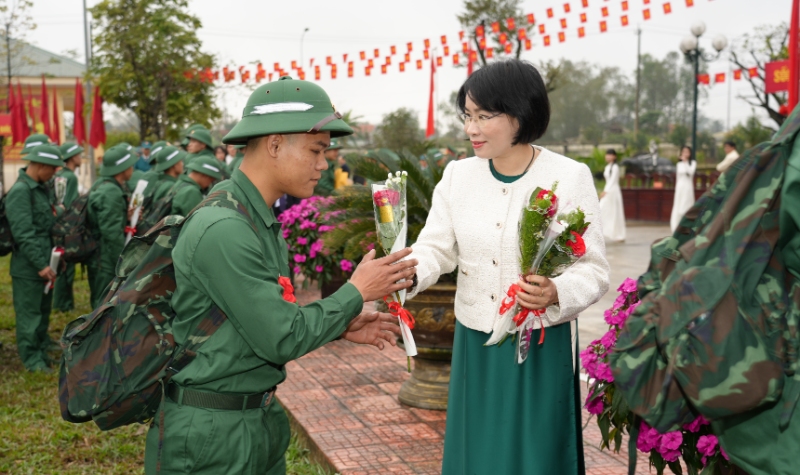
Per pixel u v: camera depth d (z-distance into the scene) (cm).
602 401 284
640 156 2723
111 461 435
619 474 368
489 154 252
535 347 250
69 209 696
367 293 225
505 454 252
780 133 190
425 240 269
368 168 499
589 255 248
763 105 1786
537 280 231
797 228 180
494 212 255
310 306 216
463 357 268
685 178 1633
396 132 3053
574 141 7794
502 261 252
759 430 185
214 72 1623
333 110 223
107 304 221
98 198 716
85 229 705
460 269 264
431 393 470
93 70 1678
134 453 444
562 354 254
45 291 618
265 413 228
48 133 2177
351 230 485
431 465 379
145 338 218
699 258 189
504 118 246
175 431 212
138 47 1625
